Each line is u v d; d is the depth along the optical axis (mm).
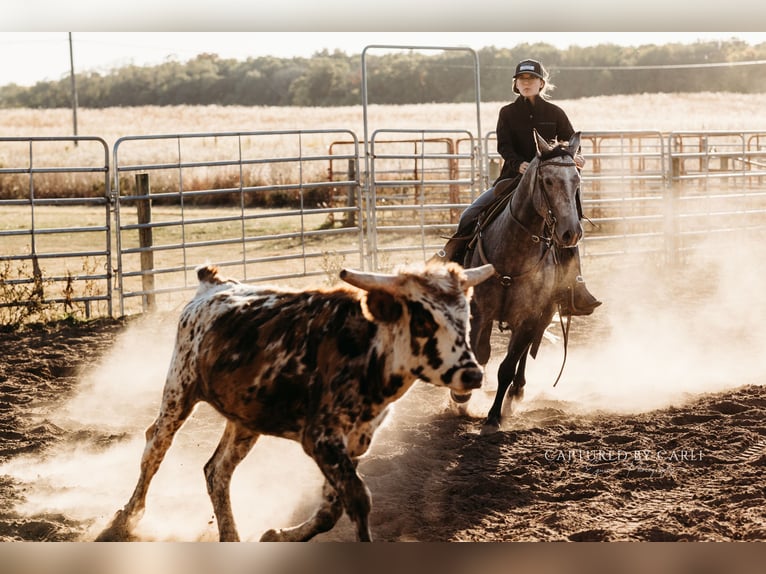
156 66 101125
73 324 12922
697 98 64625
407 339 4516
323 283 15102
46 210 28125
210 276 5578
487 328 8133
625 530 5137
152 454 5316
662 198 17891
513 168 8266
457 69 87125
